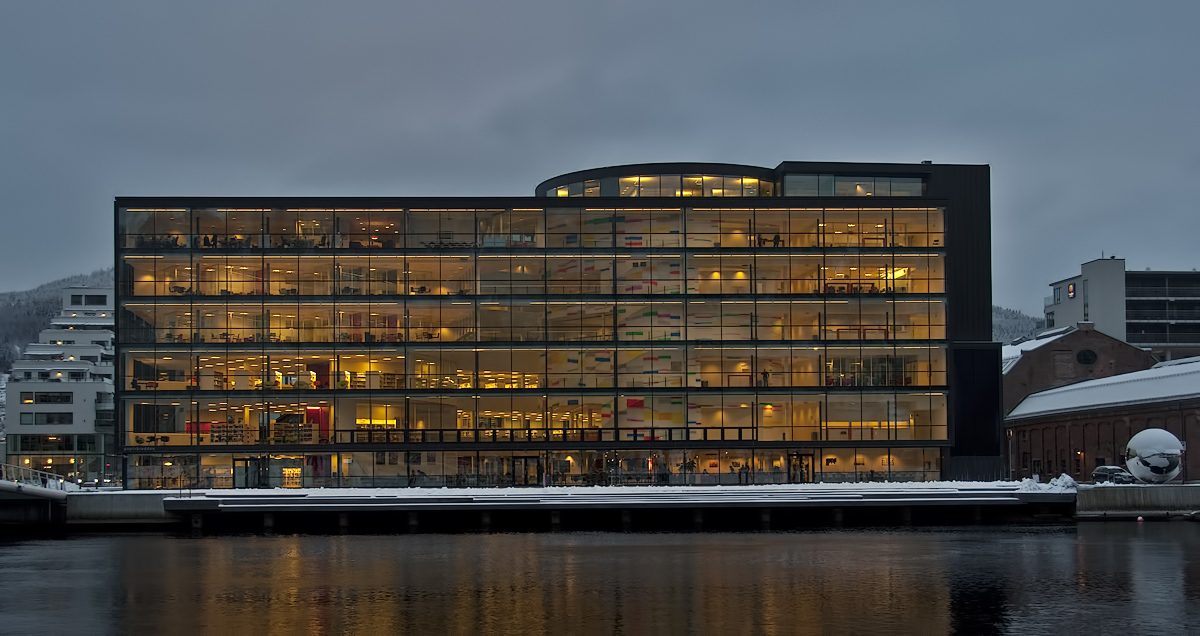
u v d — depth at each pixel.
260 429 88.19
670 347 90.00
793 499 74.31
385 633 39.97
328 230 90.06
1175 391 97.38
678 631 40.00
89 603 46.12
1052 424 117.56
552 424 89.12
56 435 152.50
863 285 91.06
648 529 73.38
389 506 72.94
